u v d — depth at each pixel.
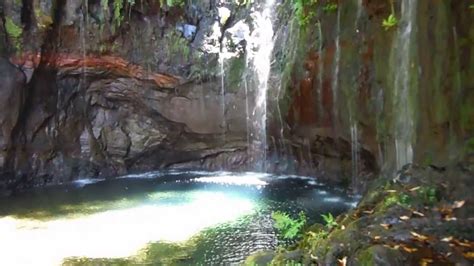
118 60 13.15
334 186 11.45
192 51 13.36
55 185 12.52
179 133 13.73
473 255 3.77
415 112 7.14
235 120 13.32
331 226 5.02
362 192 10.20
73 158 13.20
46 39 12.20
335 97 10.37
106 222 8.98
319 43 10.66
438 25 6.65
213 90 13.34
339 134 10.62
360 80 9.48
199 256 7.04
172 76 13.34
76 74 13.06
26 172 12.39
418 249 3.84
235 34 13.33
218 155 13.88
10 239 8.10
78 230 8.52
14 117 11.85
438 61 6.64
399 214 4.49
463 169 5.30
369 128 9.48
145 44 13.30
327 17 10.39
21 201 10.85
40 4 11.87
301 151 12.42
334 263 3.94
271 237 7.76
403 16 7.67
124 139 13.66
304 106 11.43
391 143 8.30
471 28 6.23
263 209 9.60
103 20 12.79
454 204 4.58
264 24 13.02
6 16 11.75
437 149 6.48
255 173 13.37
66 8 12.38
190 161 14.12
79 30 12.62
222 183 12.20
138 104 13.70
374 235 4.11
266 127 12.81
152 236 8.05
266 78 12.59
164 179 12.95
